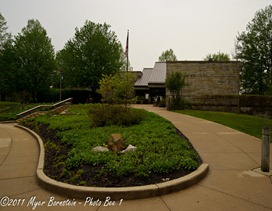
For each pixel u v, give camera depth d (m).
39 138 8.71
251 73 27.69
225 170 4.82
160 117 11.41
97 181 3.95
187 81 23.77
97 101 32.78
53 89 33.88
